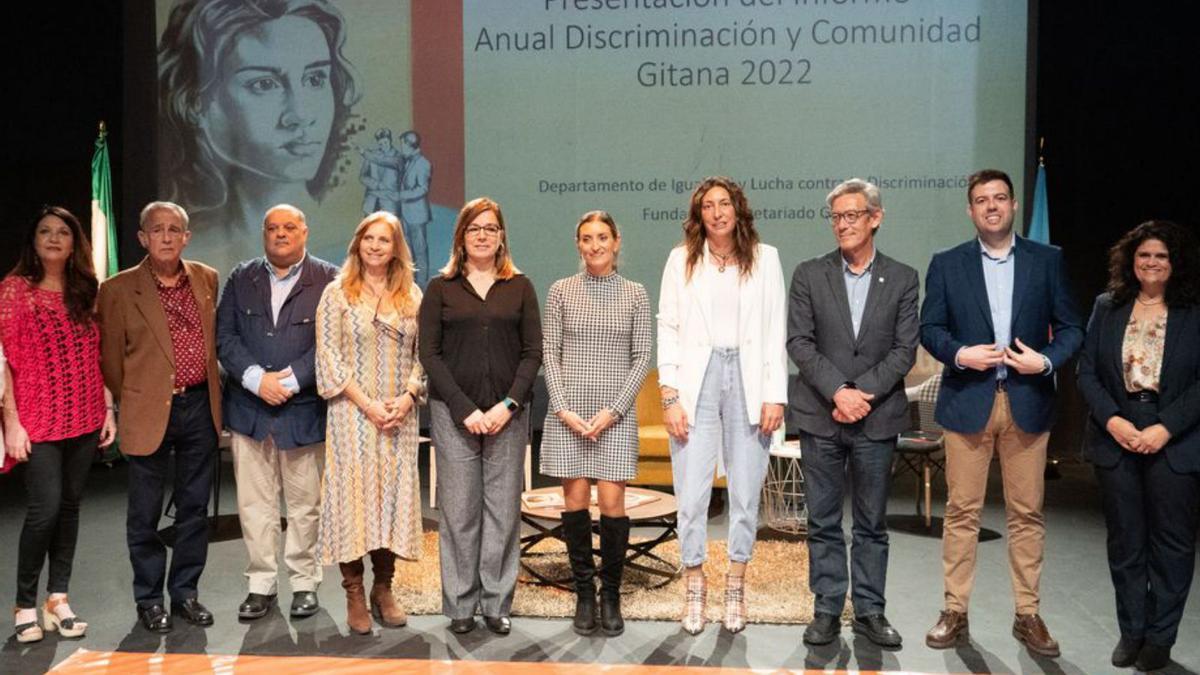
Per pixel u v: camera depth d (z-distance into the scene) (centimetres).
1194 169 718
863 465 334
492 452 347
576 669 310
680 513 354
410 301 355
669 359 350
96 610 382
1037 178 677
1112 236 746
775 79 675
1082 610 382
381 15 701
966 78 664
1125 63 716
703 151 683
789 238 680
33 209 820
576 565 354
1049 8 719
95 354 349
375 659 322
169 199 722
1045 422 326
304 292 365
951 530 342
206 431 362
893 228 674
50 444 340
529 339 349
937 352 332
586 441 345
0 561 461
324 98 709
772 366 349
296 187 714
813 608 372
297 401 361
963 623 343
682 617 367
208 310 361
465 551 349
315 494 373
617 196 690
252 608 369
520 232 699
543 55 691
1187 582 312
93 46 783
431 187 704
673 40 681
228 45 712
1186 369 304
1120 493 316
